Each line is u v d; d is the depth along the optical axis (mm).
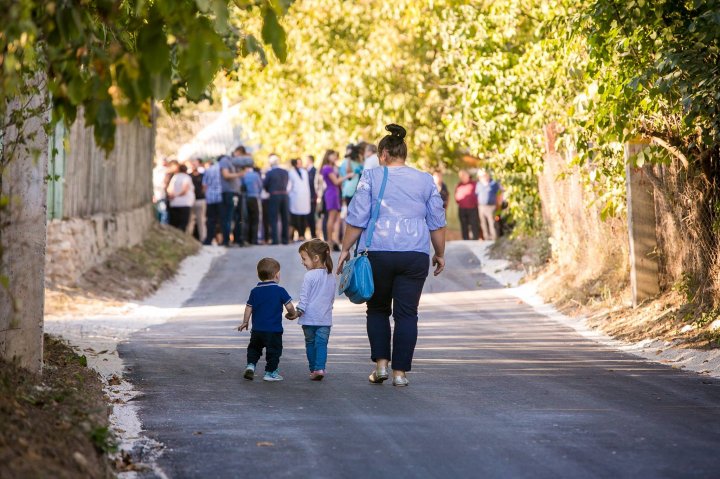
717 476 12570
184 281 45062
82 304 35500
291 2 11352
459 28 41906
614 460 13375
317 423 15789
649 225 29781
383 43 60375
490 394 18531
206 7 10992
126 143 50906
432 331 29609
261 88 65812
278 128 68312
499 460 13422
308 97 64125
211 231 58812
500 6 39188
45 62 15719
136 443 14266
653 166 29469
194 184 59625
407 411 16828
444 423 15789
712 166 26250
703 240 26500
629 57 24484
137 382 19609
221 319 33469
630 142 28297
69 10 11273
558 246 39219
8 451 11055
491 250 50438
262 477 12633
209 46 10820
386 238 19391
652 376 20781
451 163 65500
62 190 38844
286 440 14555
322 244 20547
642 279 29766
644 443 14336
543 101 36938
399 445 14273
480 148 41656
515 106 39688
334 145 64500
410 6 47906
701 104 21906
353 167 51094
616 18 23891
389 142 19938
